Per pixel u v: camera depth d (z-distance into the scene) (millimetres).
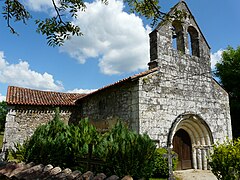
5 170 3664
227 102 14305
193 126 12828
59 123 9078
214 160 7137
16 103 14719
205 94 13320
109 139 7156
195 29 14078
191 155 12891
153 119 11016
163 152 10234
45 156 7949
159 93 11555
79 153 7227
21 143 14531
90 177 3039
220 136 13203
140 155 6863
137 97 10938
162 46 12391
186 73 12859
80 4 4527
